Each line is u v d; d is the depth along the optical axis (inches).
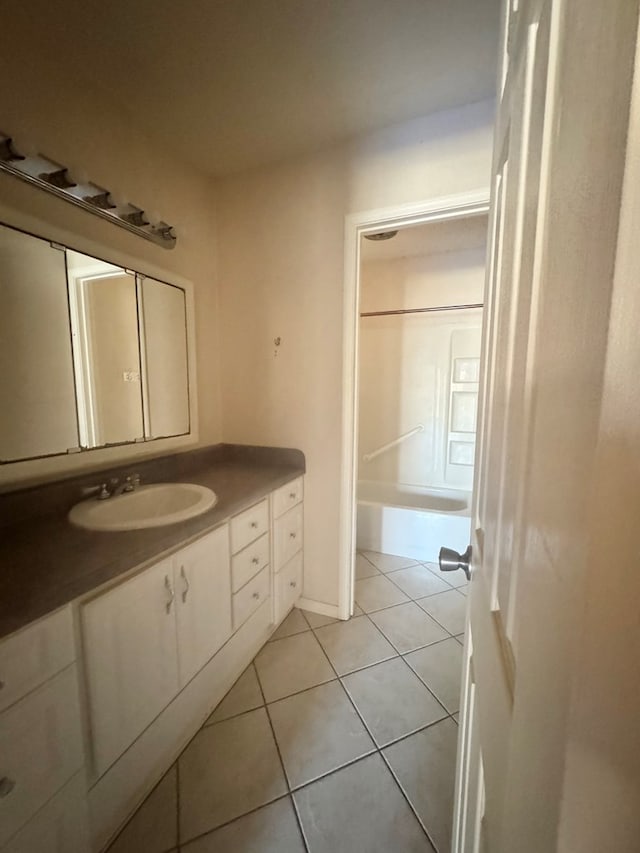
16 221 43.7
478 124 56.4
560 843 8.3
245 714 54.9
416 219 62.7
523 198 17.7
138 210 56.7
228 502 55.3
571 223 9.7
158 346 64.9
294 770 47.0
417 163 60.6
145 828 40.6
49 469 48.8
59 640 32.1
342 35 44.5
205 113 57.4
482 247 110.8
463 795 30.0
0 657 27.8
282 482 68.6
